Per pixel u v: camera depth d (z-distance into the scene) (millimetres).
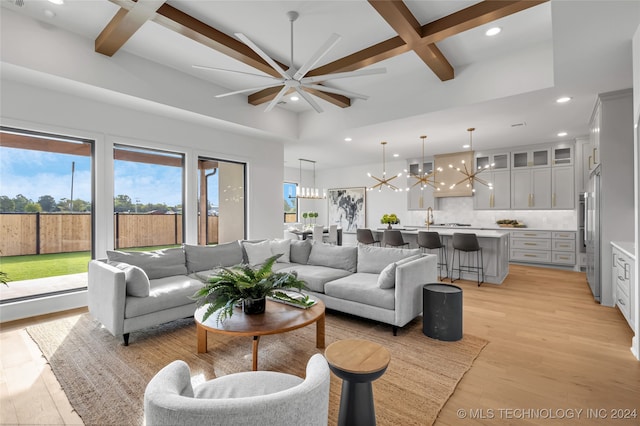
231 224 5840
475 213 7703
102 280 2982
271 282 2512
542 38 3570
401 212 8844
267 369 2391
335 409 1913
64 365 2430
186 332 3133
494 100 4008
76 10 3090
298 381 1405
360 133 5703
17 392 2076
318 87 3301
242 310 2607
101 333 3068
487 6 2803
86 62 3537
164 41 3641
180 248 3982
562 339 2943
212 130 5367
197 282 3443
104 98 3957
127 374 2301
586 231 4934
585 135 5910
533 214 7008
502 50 3812
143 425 1781
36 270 3916
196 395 1286
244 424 789
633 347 2641
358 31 3350
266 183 6277
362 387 1484
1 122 3355
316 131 5891
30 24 3172
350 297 3352
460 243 5004
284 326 2266
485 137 6039
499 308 3869
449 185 7723
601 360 2531
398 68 4398
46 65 3260
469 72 4125
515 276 5680
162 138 4695
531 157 6711
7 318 3363
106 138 4121
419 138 6113
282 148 6586
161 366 2420
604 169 3900
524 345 2820
